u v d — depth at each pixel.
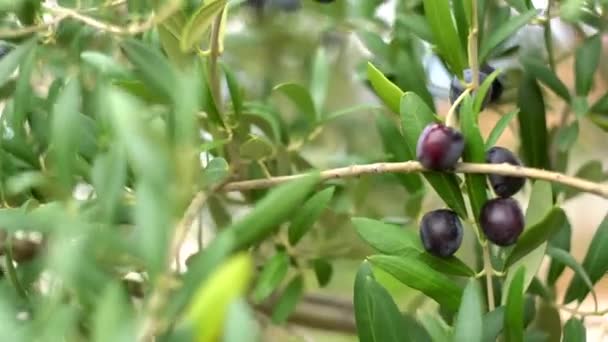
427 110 0.46
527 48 0.65
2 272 0.49
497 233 0.45
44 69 0.56
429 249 0.47
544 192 0.47
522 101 0.56
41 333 0.30
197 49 0.47
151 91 0.46
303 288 0.59
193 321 0.28
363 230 0.47
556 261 0.56
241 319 0.27
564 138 0.59
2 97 0.54
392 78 0.59
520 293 0.42
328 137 0.75
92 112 0.50
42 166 0.47
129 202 0.43
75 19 0.50
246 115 0.59
